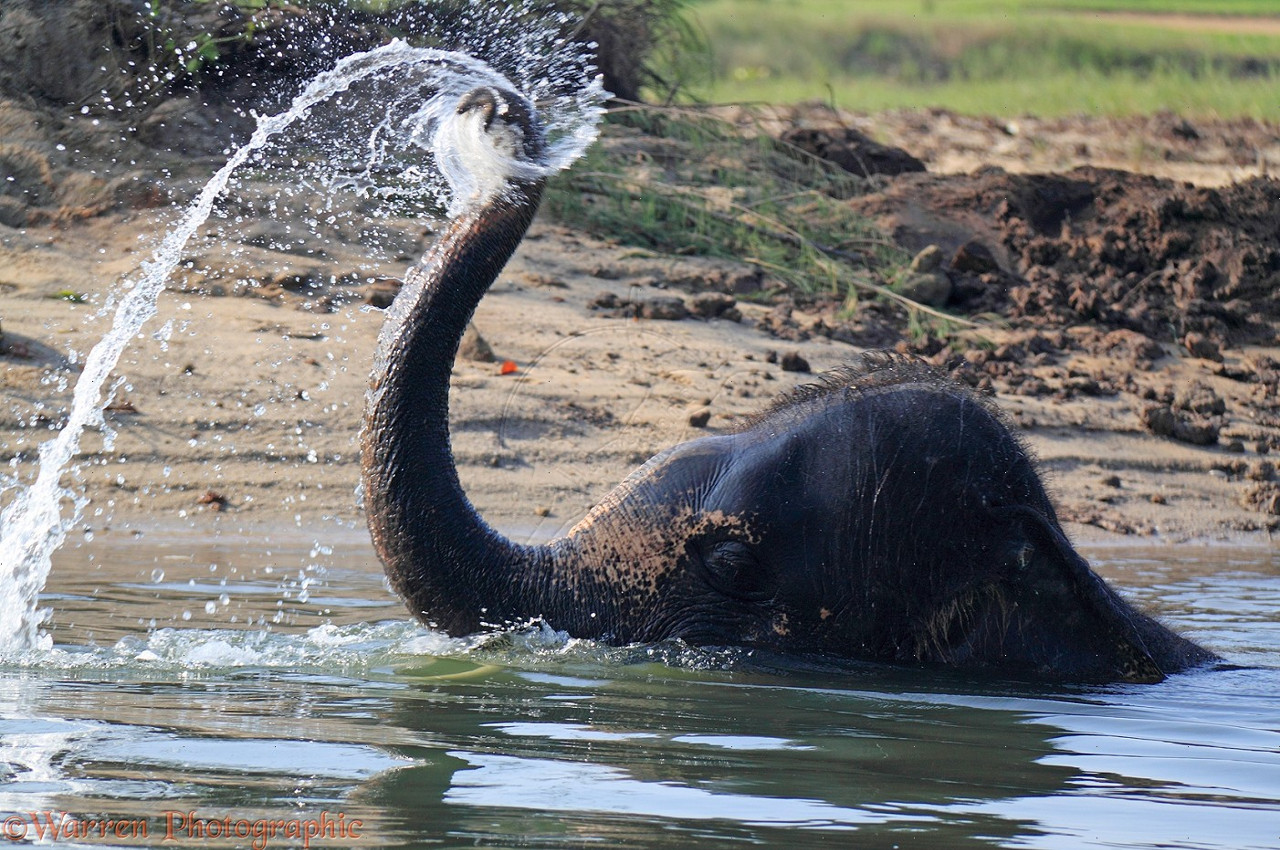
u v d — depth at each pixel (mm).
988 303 19578
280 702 6840
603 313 16875
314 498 12719
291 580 10289
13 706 6625
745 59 53438
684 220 19938
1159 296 20531
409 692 7090
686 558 7816
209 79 18734
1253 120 38969
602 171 20266
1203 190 21688
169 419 13406
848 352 17016
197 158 18031
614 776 5797
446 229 7344
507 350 15500
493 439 13664
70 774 5594
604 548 7883
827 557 7754
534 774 5777
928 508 7707
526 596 7711
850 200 21578
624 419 14305
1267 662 8680
